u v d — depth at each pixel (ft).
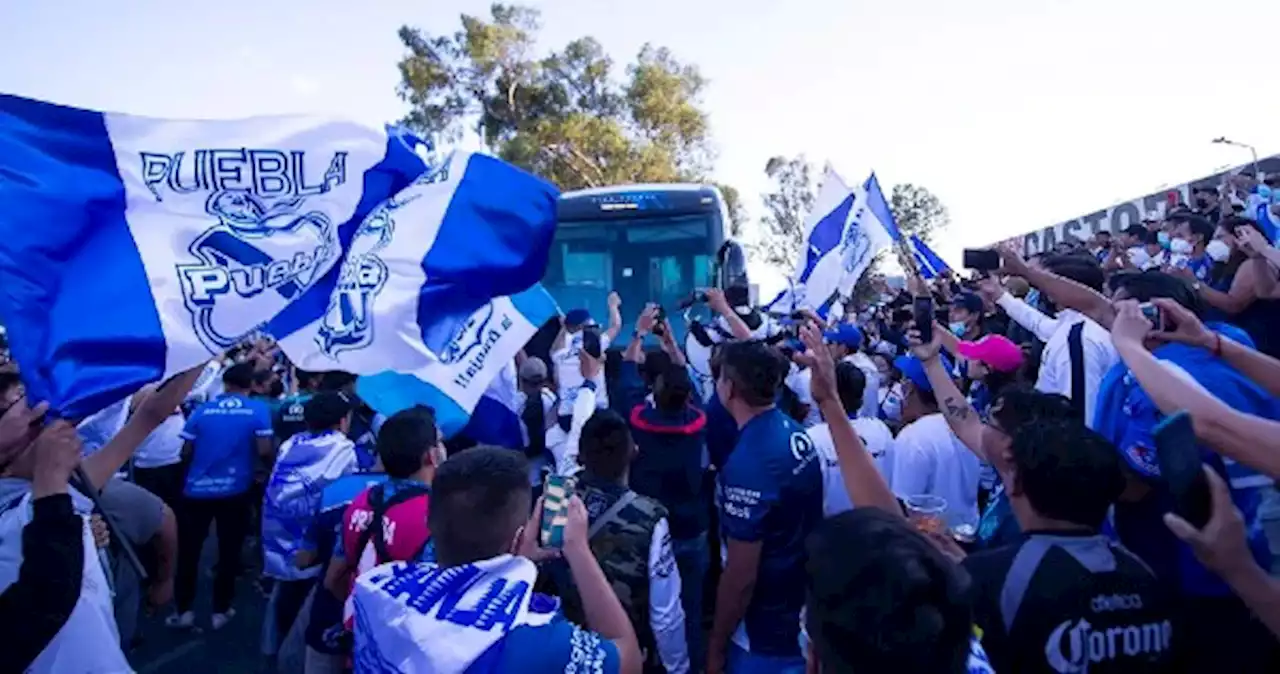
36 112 8.77
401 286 10.69
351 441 16.93
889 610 4.45
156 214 9.20
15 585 6.95
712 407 15.92
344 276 10.31
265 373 24.79
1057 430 6.83
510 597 6.36
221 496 20.18
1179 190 43.57
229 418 20.34
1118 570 6.40
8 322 8.04
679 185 37.50
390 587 6.40
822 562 4.80
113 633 8.18
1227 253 18.83
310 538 12.72
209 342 9.16
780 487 10.74
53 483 7.27
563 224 36.78
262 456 20.71
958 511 12.38
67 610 7.10
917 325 11.25
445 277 10.91
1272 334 13.98
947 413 10.80
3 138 8.52
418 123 130.82
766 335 20.38
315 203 10.22
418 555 10.28
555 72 134.92
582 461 10.69
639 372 17.52
